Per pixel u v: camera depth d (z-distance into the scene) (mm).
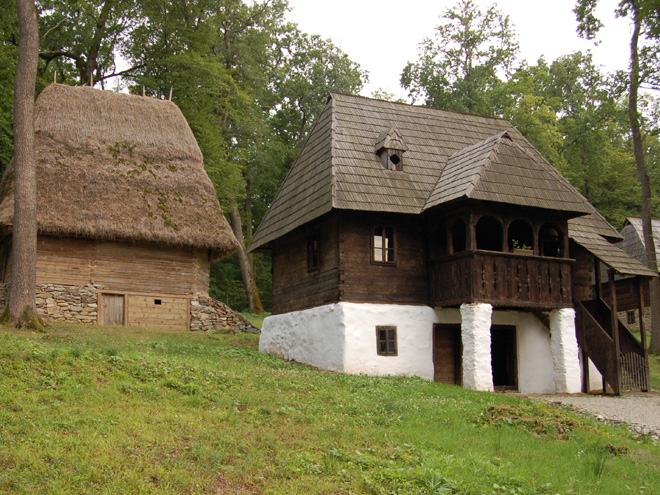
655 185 44344
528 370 18000
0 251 23953
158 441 7879
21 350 11008
